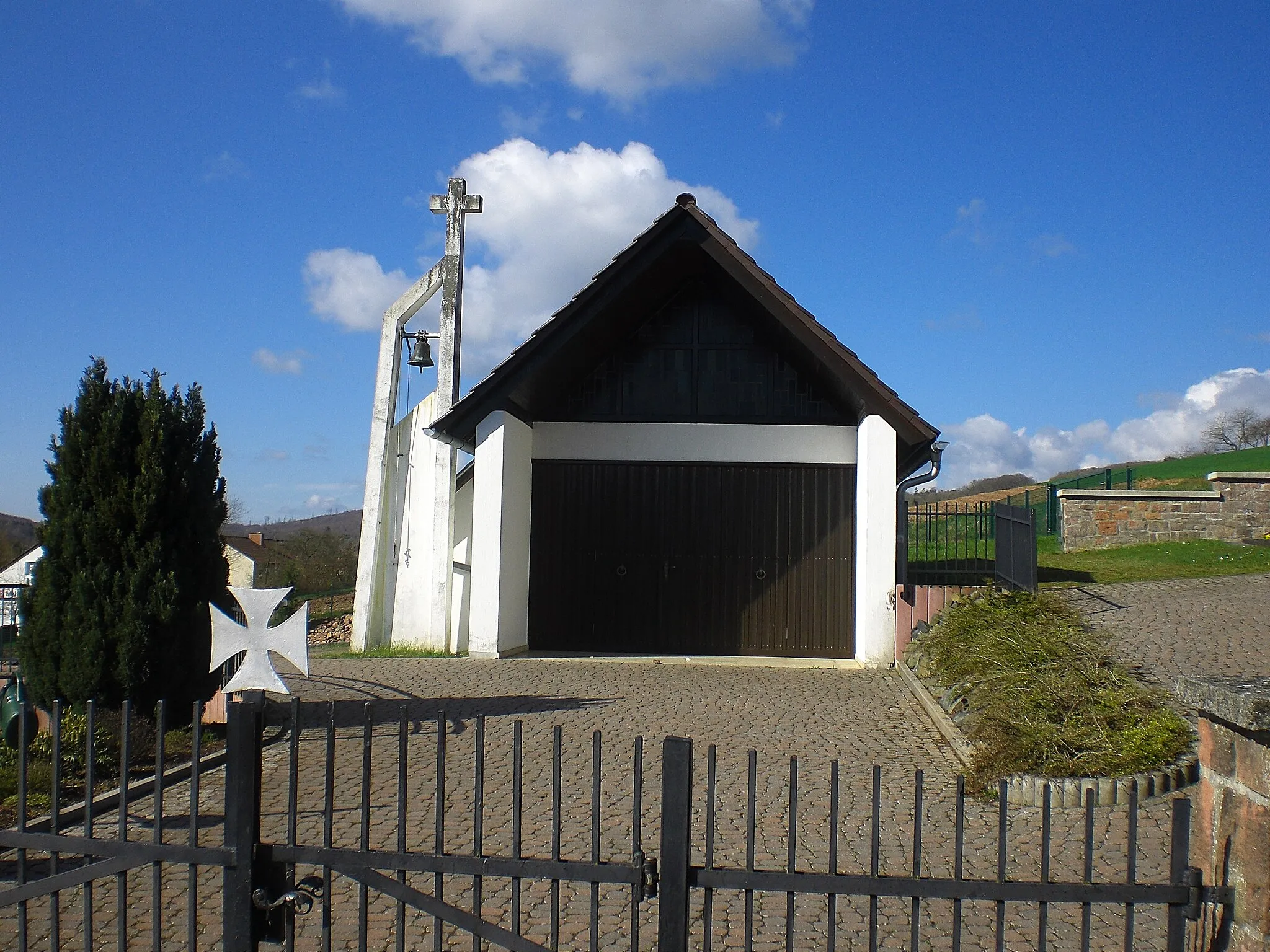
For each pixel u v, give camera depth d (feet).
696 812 22.50
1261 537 67.26
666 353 48.52
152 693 27.37
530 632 48.26
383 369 51.21
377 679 39.27
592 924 11.94
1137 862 19.33
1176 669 34.17
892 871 19.16
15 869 19.98
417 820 21.90
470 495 51.21
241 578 96.02
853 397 44.47
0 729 27.86
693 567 47.73
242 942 12.59
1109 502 69.15
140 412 28.09
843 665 43.73
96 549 27.20
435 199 51.75
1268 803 10.98
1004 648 30.91
